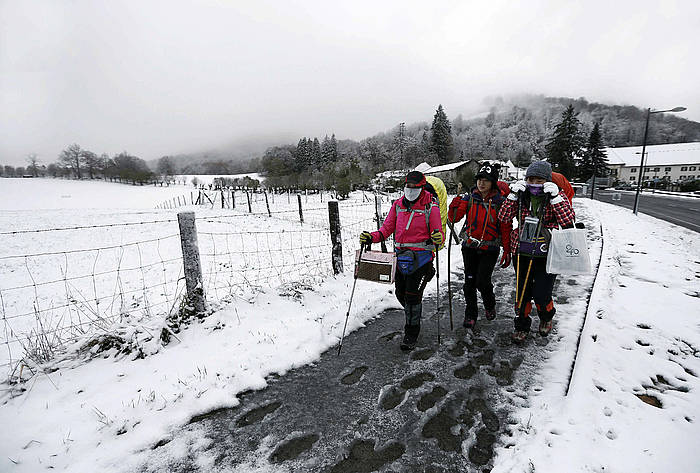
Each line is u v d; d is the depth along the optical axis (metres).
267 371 3.33
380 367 3.39
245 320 4.34
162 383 3.15
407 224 3.59
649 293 4.98
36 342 3.78
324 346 3.79
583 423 2.50
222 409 2.86
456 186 37.47
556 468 2.13
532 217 3.51
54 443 2.47
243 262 9.48
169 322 4.07
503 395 2.90
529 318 3.70
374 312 4.70
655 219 14.81
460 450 2.35
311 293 5.30
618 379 3.01
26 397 2.97
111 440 2.51
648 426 2.45
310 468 2.25
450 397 2.90
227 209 29.27
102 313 6.28
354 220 17.25
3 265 10.85
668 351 3.46
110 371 3.34
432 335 4.02
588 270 3.25
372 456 2.33
